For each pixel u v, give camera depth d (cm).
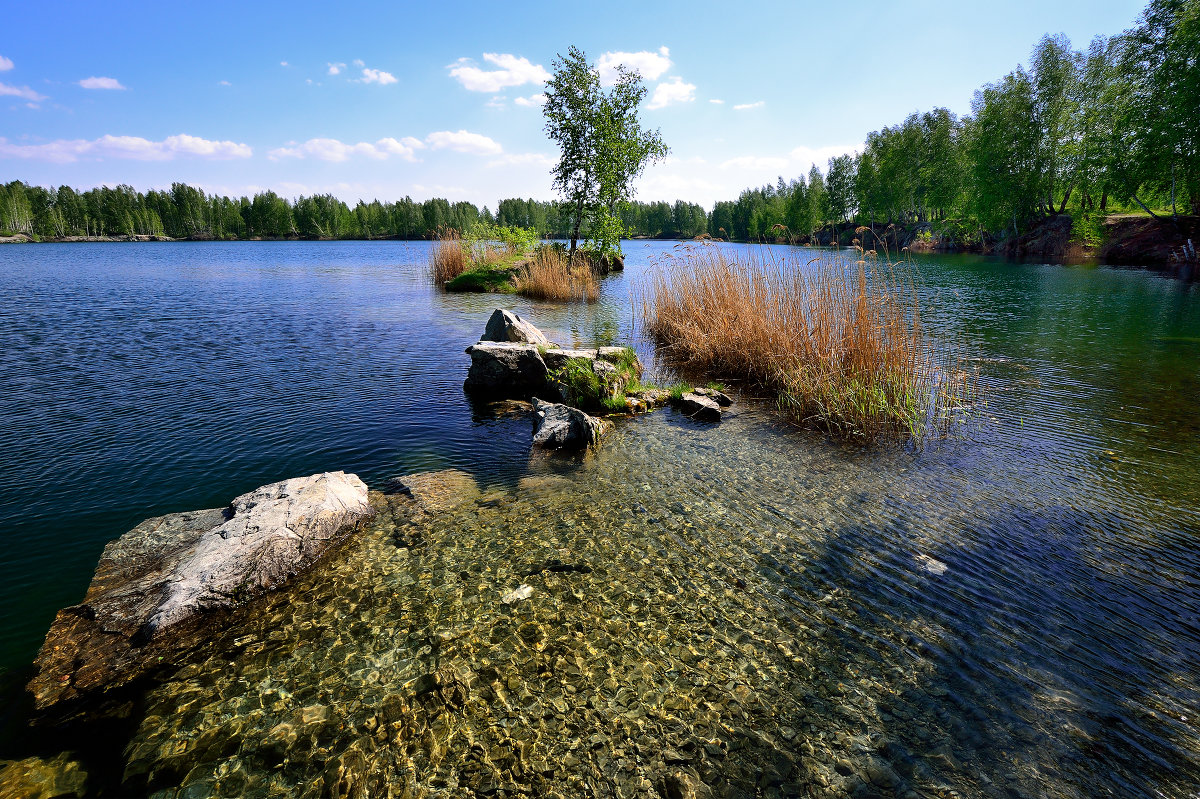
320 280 3203
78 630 430
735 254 1495
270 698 378
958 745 340
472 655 416
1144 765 325
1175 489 668
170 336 1557
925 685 387
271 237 13075
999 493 669
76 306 2111
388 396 1055
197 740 346
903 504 647
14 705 371
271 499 579
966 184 5328
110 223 12469
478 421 937
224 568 477
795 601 478
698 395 1048
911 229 6244
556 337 1577
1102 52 3919
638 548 560
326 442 830
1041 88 4250
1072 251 4006
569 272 2598
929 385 1039
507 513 631
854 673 398
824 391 948
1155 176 3328
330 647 425
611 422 955
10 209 11469
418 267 4200
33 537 568
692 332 1374
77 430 851
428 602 477
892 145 6144
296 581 506
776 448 830
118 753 338
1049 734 347
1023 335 1533
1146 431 855
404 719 361
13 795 308
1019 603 472
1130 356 1309
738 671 400
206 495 661
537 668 403
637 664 407
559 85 2803
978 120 4697
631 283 2814
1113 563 525
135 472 717
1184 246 3180
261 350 1402
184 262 4991
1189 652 415
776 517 621
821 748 340
